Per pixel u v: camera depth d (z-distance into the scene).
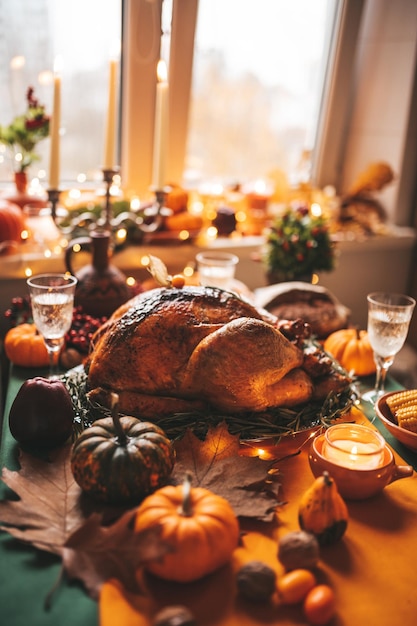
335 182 2.22
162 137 1.44
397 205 2.05
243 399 0.95
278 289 1.38
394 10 1.91
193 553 0.72
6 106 1.63
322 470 0.87
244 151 2.00
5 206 1.52
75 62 1.65
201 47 1.77
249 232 1.86
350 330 1.26
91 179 1.83
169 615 0.66
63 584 0.74
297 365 1.02
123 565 0.72
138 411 0.97
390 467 0.87
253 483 0.86
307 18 1.87
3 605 0.71
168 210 1.57
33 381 0.94
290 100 1.98
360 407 1.10
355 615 0.72
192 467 0.88
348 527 0.84
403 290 2.15
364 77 2.06
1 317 1.55
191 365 0.95
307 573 0.73
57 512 0.81
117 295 1.29
